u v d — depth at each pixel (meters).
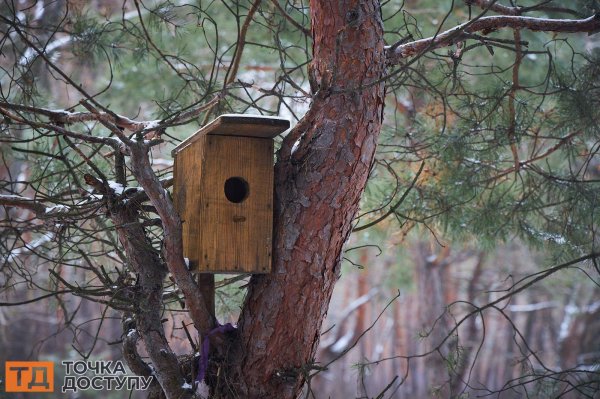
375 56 7.02
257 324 7.05
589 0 9.52
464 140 10.41
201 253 6.96
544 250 12.16
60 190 9.26
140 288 7.30
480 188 11.23
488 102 10.24
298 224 6.96
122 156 7.87
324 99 6.54
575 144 10.94
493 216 10.92
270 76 20.75
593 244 10.15
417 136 11.18
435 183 11.19
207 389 7.24
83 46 10.93
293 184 7.04
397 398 41.72
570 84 10.12
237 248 6.99
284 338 7.00
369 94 6.98
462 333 39.72
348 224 7.06
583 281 24.64
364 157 6.99
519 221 10.97
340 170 6.93
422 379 41.91
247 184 7.09
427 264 28.73
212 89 9.72
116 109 21.39
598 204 10.27
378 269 39.69
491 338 50.25
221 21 18.69
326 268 7.01
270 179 7.11
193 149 7.34
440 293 28.52
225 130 6.96
